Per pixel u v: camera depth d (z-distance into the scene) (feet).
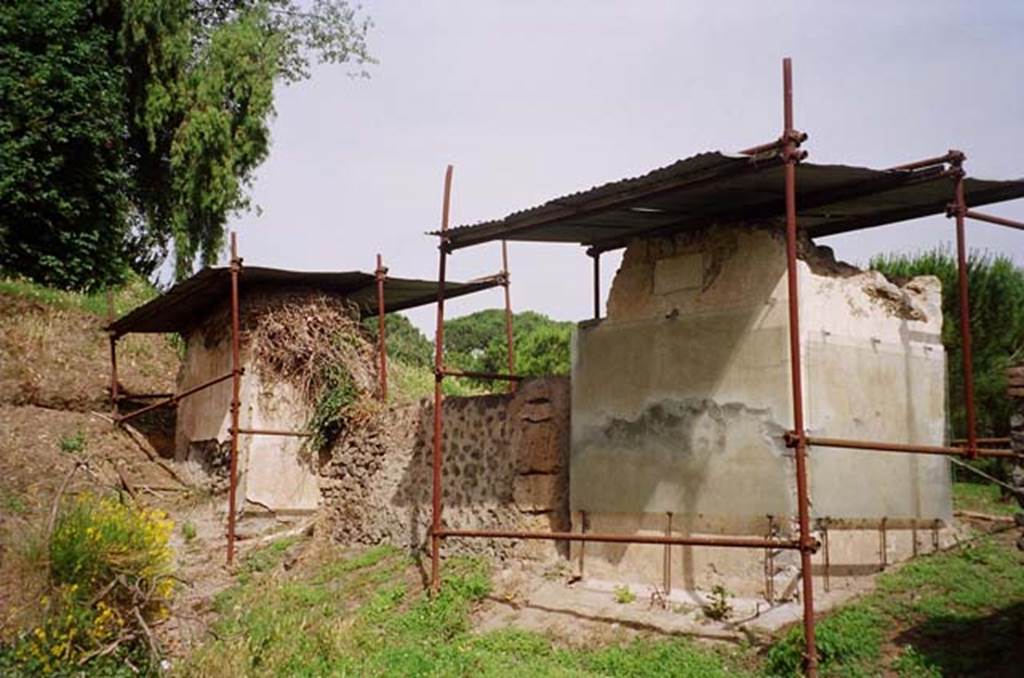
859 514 32.09
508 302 46.70
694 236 34.53
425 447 43.06
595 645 31.24
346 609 37.40
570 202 32.53
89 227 78.64
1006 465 46.24
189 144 86.17
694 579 32.65
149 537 35.24
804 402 30.91
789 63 27.14
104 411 61.67
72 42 79.30
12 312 67.51
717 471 32.53
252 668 32.30
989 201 32.53
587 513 36.29
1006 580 31.40
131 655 32.24
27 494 47.24
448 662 30.42
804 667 26.25
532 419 38.91
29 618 31.68
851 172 28.81
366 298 52.16
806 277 31.94
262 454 47.14
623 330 36.11
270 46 90.12
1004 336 50.55
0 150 72.69
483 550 39.42
